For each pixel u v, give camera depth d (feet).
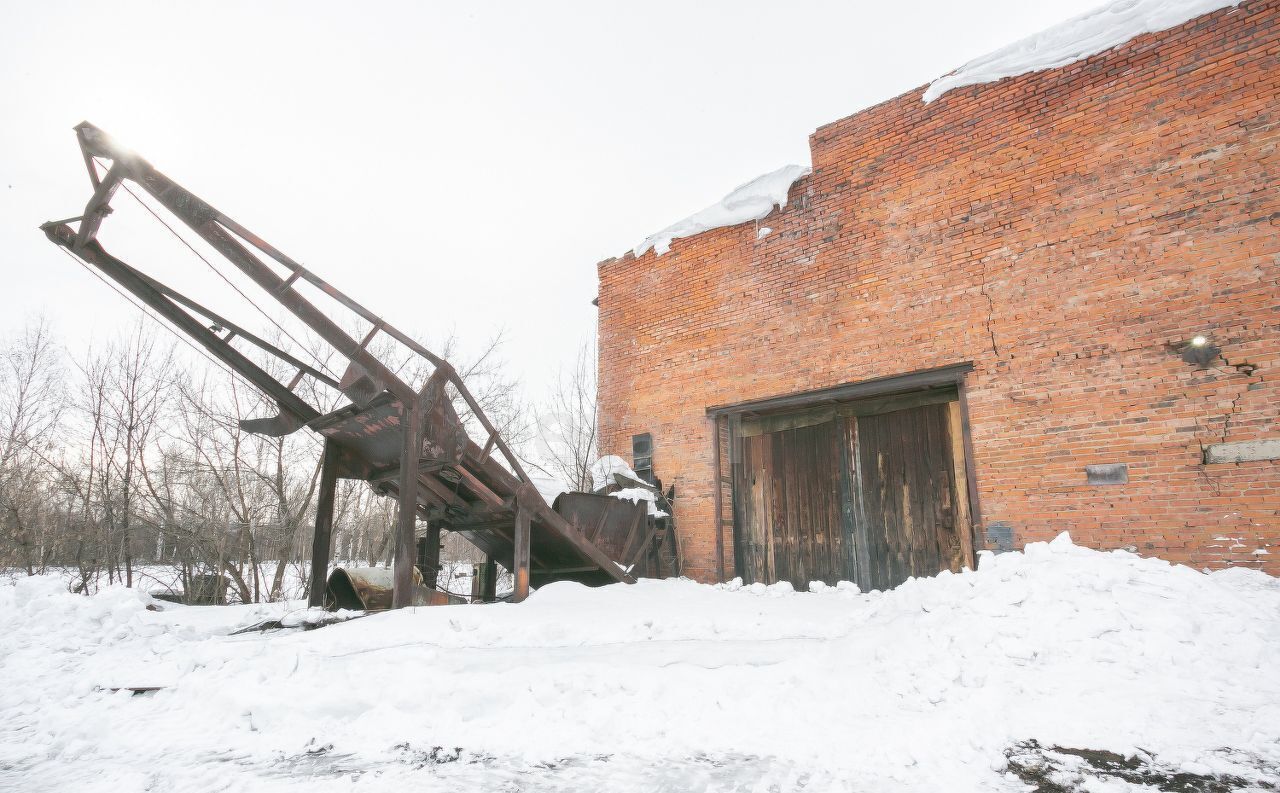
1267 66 23.15
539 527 28.96
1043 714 11.17
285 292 21.71
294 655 15.20
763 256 35.40
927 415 29.68
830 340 31.99
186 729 12.39
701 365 36.58
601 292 42.32
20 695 14.62
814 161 34.30
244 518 43.60
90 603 21.59
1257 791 8.50
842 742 10.65
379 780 9.73
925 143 30.71
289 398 25.96
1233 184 23.18
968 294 28.30
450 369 25.68
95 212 20.66
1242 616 14.49
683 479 36.01
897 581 29.19
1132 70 25.84
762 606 22.77
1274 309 21.81
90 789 9.47
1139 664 12.89
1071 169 26.61
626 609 21.66
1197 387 22.77
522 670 13.88
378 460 27.61
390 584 26.89
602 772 10.00
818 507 32.22
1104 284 25.13
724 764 10.18
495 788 9.41
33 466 49.83
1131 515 23.27
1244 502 21.42
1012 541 25.49
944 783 9.12
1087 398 24.81
